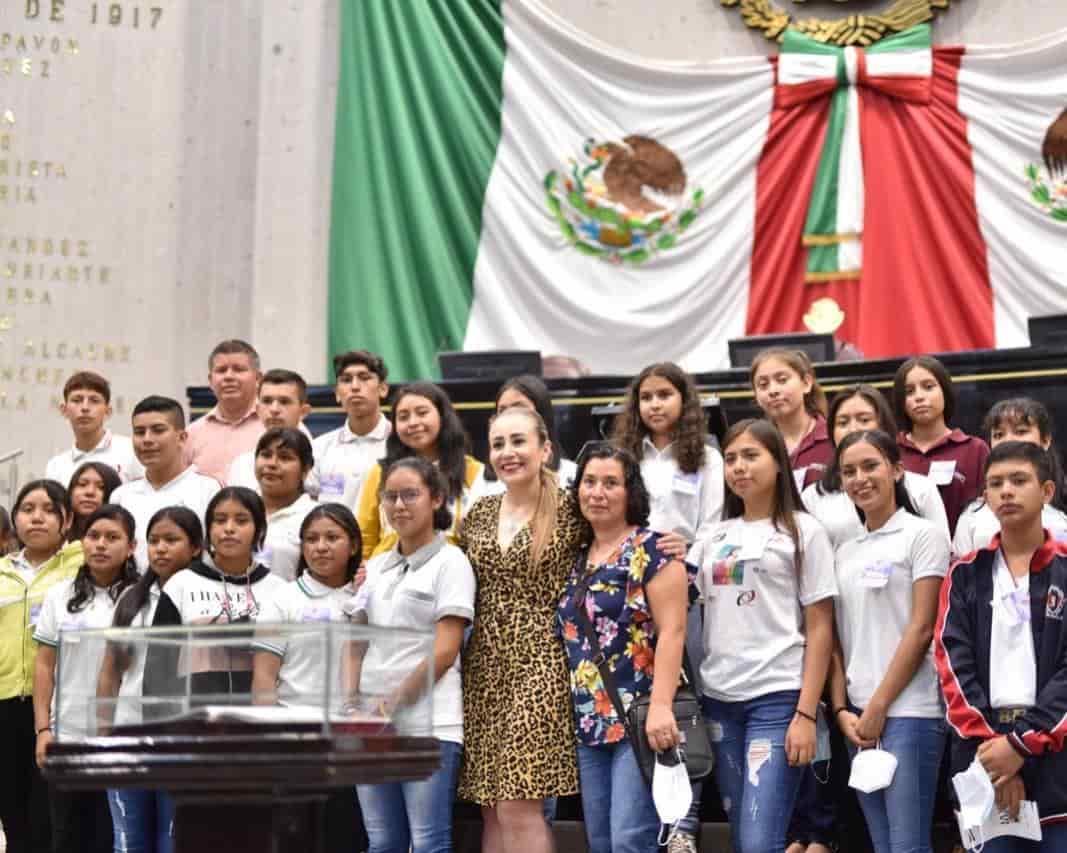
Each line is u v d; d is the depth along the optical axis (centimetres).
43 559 677
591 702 518
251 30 1197
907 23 1151
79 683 310
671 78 1165
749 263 1143
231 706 298
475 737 532
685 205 1152
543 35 1173
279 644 296
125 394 1148
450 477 611
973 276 1112
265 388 748
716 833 595
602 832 514
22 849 642
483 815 545
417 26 1166
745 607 545
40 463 1130
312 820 302
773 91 1151
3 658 652
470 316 1148
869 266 1123
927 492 582
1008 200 1111
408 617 537
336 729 296
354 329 1140
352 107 1162
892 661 534
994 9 1160
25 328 1143
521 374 862
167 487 695
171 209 1171
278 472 651
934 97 1132
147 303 1159
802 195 1139
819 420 659
